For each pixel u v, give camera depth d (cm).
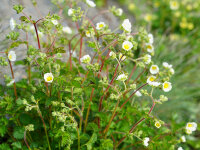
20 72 51
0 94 37
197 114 59
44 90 35
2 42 46
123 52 33
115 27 59
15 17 47
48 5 59
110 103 40
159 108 54
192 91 63
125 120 41
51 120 37
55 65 32
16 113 38
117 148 44
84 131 40
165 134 40
